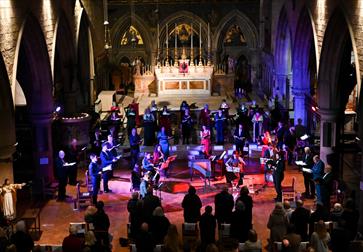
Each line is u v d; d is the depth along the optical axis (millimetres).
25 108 30250
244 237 18875
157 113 34844
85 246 16125
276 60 37750
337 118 27344
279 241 18125
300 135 30156
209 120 33094
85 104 37594
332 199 24438
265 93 42281
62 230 22391
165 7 44875
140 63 45094
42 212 24266
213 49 45219
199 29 45188
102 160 26484
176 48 44438
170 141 32781
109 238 19312
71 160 27406
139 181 25812
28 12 24250
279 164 24156
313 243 16594
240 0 44656
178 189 26453
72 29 32625
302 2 30297
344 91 27375
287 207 19547
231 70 44594
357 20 22047
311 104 31938
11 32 22344
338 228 17219
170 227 16750
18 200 25688
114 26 44875
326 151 27516
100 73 41781
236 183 26469
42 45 26344
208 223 18500
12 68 22578
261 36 43938
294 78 32656
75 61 33406
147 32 44969
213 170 27344
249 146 31500
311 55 33062
